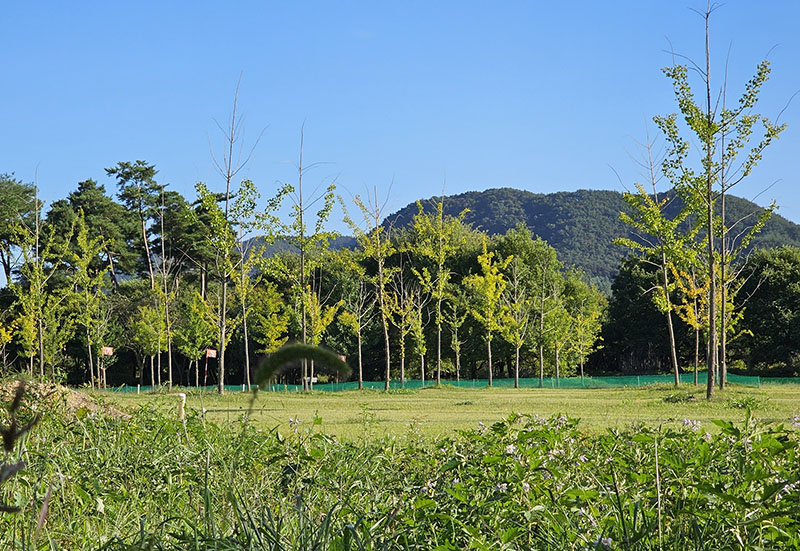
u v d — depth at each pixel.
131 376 70.38
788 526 3.68
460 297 63.53
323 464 5.69
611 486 4.74
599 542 3.57
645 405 23.50
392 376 70.81
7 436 1.33
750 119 25.42
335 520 4.41
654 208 32.88
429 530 4.26
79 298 49.78
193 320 56.16
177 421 7.58
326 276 69.62
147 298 65.12
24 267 43.25
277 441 6.58
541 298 58.12
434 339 66.81
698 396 25.95
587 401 26.61
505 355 68.06
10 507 1.41
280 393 36.06
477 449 5.93
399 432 13.29
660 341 68.25
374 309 67.19
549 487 4.47
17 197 65.62
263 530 3.71
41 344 42.12
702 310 40.09
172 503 5.17
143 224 72.00
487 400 28.81
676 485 4.43
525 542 4.09
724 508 3.80
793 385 42.50
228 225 36.12
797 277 60.56
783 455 4.75
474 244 70.06
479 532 3.80
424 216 46.31
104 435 6.76
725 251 30.36
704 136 25.91
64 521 4.81
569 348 65.81
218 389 35.31
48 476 5.31
